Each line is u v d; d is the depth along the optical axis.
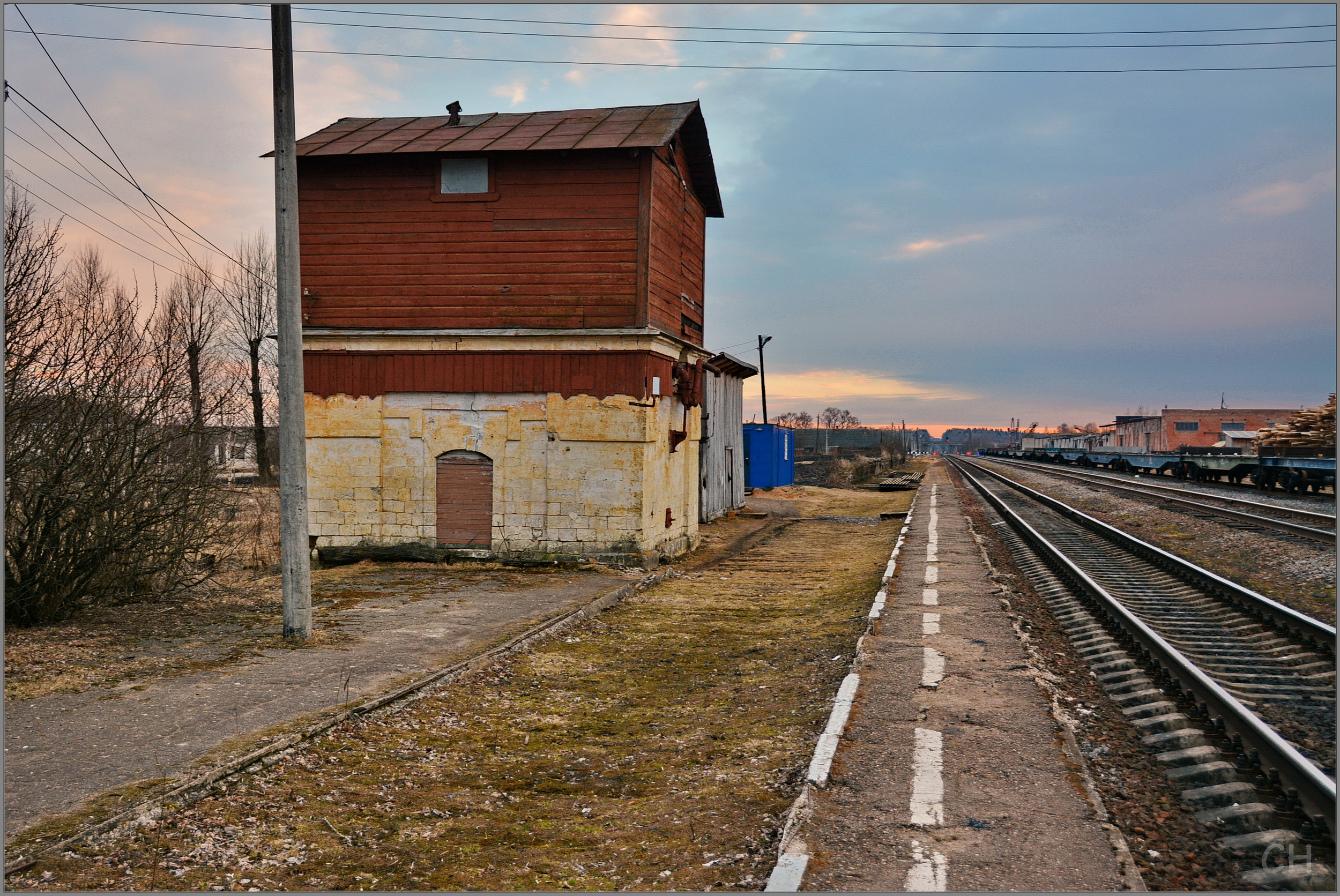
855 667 8.16
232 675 8.23
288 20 9.90
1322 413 29.95
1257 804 4.91
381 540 17.20
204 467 12.27
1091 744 6.10
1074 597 11.55
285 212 9.95
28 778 5.51
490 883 4.55
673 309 18.64
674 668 9.48
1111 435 128.62
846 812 4.98
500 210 16.91
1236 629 9.40
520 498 16.80
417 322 17.12
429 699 7.89
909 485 43.16
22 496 9.80
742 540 22.78
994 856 4.39
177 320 18.86
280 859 4.78
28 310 9.94
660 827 5.25
